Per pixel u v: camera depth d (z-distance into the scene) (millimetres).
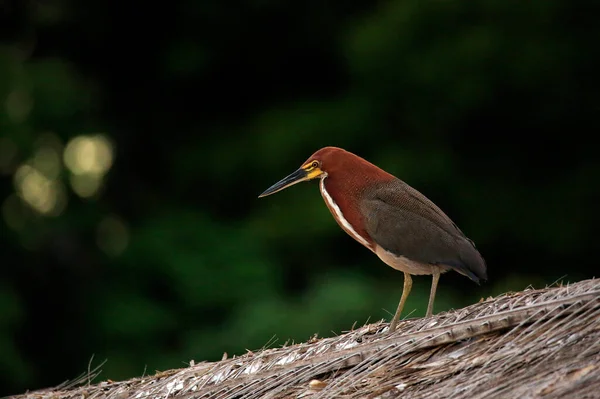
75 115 17297
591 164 17625
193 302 16250
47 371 17453
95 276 17641
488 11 16484
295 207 16531
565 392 5023
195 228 17297
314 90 19578
